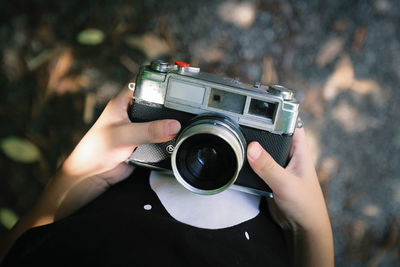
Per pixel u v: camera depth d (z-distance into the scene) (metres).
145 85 0.67
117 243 0.43
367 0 1.40
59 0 1.35
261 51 1.37
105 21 1.35
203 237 0.49
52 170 1.28
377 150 1.35
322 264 0.67
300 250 0.68
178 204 0.59
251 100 0.65
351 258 1.31
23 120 1.29
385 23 1.40
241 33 1.38
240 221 0.60
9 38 1.32
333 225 1.31
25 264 0.42
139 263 0.41
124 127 0.63
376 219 1.33
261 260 0.52
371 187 1.34
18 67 1.31
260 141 0.67
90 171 0.67
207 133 0.57
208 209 0.59
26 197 1.26
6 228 1.23
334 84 1.35
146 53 1.35
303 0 1.40
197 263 0.43
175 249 0.44
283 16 1.39
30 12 1.34
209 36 1.37
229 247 0.51
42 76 1.31
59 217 0.68
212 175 0.60
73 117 1.30
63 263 0.41
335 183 1.32
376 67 1.38
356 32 1.39
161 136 0.61
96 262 0.41
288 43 1.38
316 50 1.38
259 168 0.60
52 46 1.33
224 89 0.65
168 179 0.67
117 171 0.71
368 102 1.36
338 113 1.34
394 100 1.37
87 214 0.50
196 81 0.65
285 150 0.67
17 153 1.25
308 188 0.65
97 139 0.65
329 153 1.33
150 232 0.45
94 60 1.33
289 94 0.66
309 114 1.32
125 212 0.49
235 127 0.64
